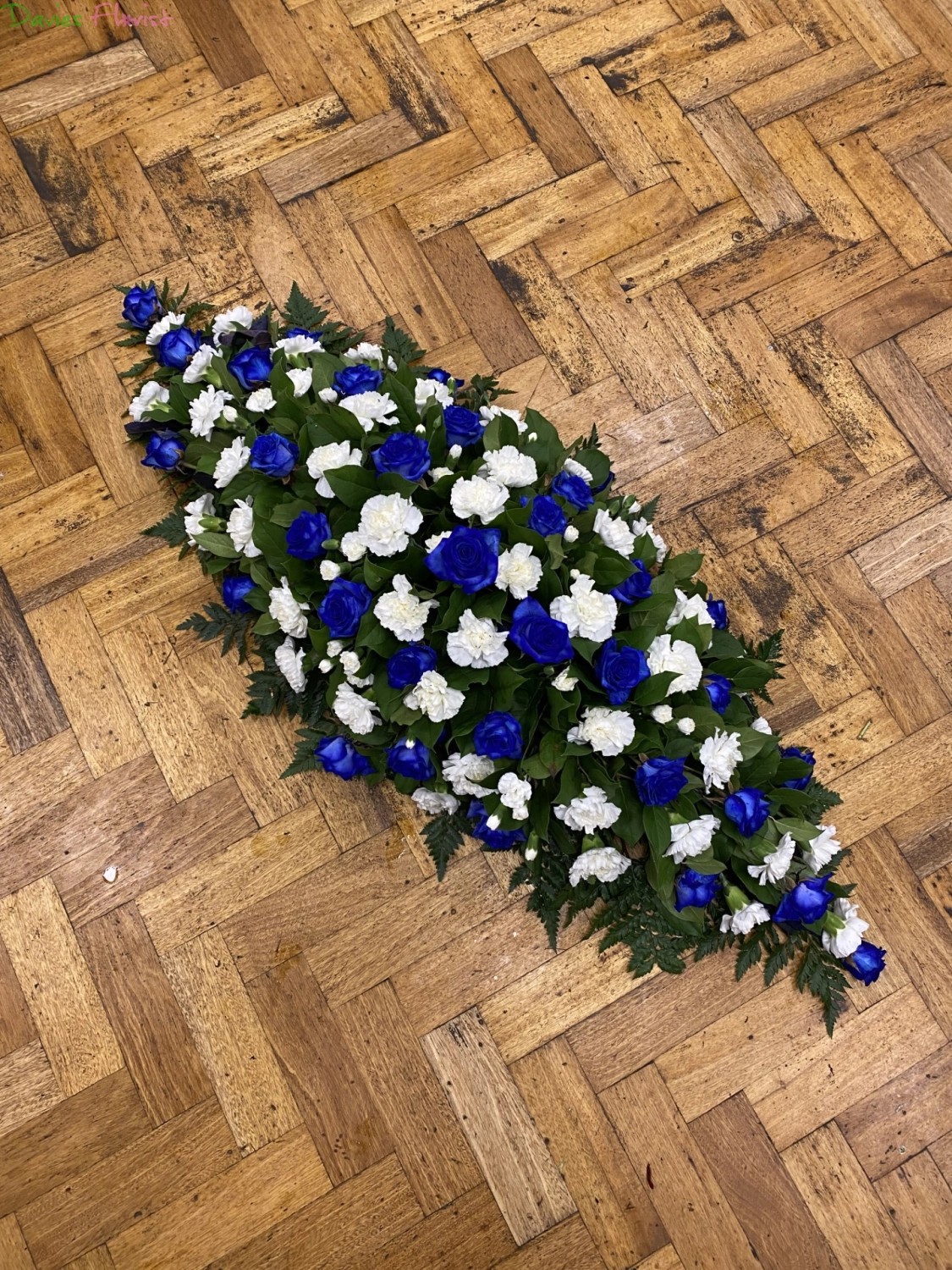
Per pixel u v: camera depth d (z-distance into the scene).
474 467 1.40
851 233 2.00
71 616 1.72
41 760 1.66
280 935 1.61
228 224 1.94
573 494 1.42
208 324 1.86
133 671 1.70
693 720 1.38
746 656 1.60
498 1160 1.54
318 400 1.55
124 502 1.77
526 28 2.10
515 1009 1.60
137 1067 1.56
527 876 1.56
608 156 2.02
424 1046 1.58
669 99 2.07
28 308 1.88
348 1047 1.58
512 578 1.28
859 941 1.48
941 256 2.00
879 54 2.11
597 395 1.88
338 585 1.31
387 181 1.99
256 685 1.64
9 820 1.64
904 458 1.87
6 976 1.59
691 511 1.83
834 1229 1.53
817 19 2.12
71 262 1.91
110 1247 1.50
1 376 1.84
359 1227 1.51
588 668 1.37
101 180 1.96
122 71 2.03
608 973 1.62
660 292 1.95
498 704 1.34
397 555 1.36
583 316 1.92
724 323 1.93
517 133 2.03
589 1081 1.58
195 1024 1.58
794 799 1.46
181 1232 1.50
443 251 1.95
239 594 1.57
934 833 1.69
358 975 1.60
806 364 1.92
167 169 1.97
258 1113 1.55
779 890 1.49
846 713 1.74
